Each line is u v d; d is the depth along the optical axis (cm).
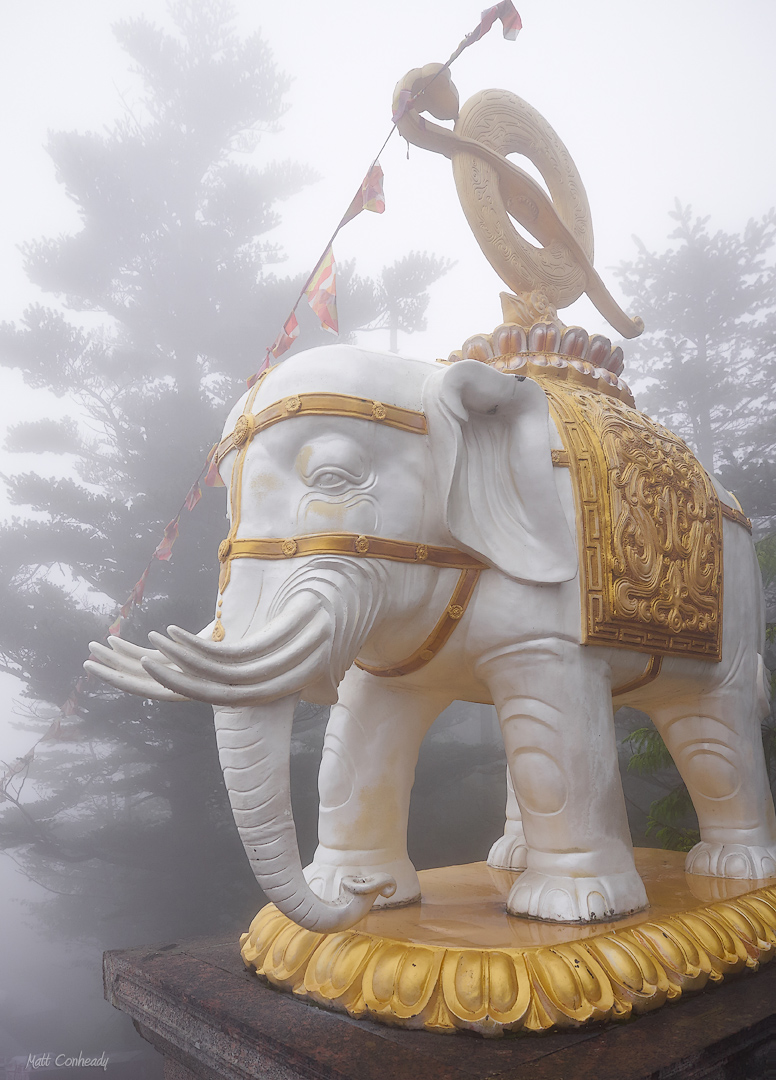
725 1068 135
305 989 158
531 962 141
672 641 188
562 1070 124
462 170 230
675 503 196
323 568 153
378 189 183
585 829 167
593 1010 138
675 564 192
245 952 181
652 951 153
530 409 173
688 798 461
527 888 170
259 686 141
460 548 168
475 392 166
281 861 141
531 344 220
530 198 243
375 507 159
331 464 156
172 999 171
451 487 162
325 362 164
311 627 147
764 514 967
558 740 166
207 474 212
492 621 169
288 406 158
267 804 142
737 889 192
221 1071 156
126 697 1127
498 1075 122
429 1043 135
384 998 144
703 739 211
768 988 159
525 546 170
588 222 264
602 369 221
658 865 229
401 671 182
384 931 162
